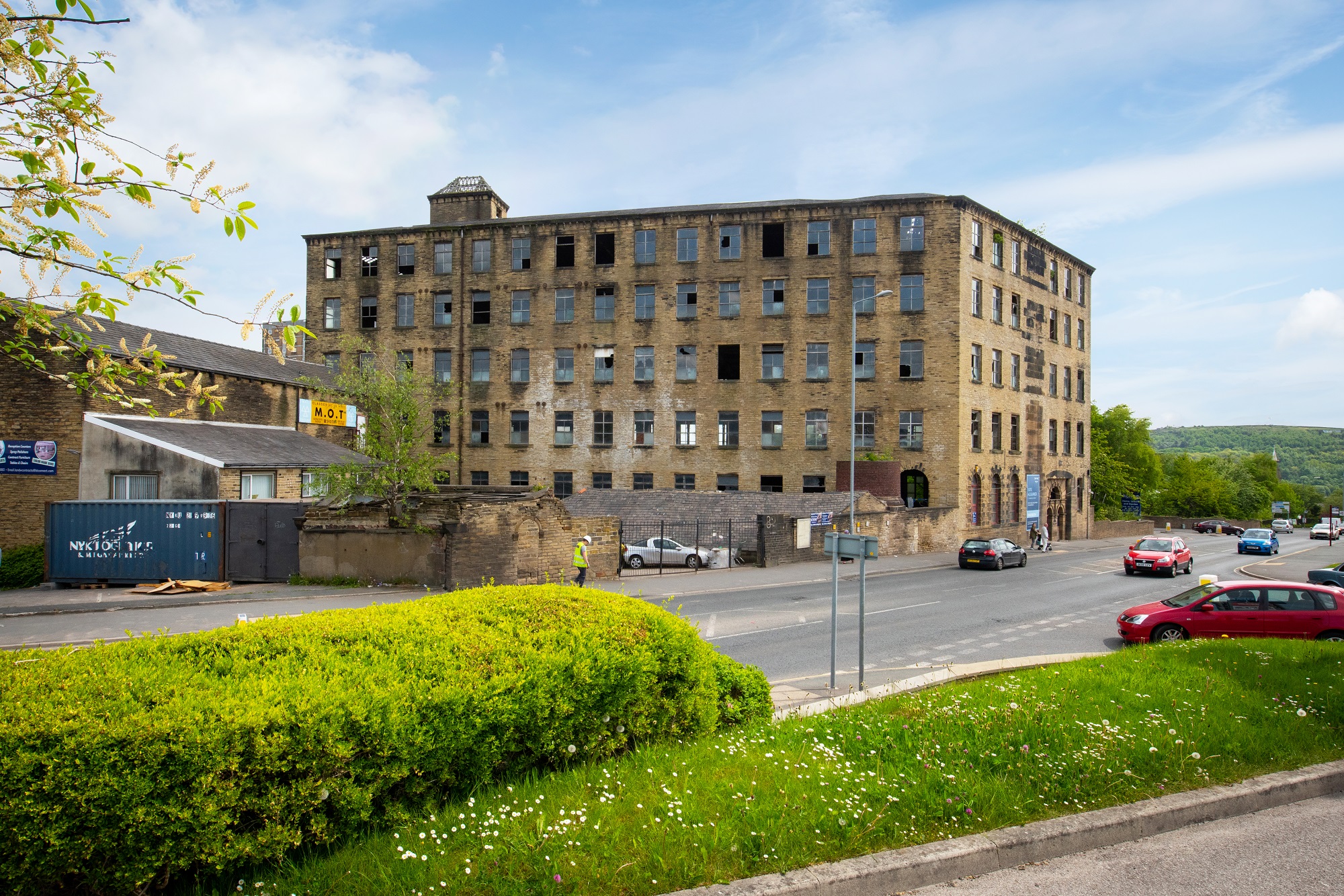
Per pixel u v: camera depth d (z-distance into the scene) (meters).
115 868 4.12
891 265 42.56
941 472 41.50
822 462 42.88
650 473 45.09
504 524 22.50
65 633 15.77
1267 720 7.91
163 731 4.21
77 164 5.16
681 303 45.22
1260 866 5.34
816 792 5.77
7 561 23.33
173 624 16.69
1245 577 31.02
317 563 22.64
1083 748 6.70
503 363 47.28
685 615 19.38
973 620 18.61
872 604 21.39
